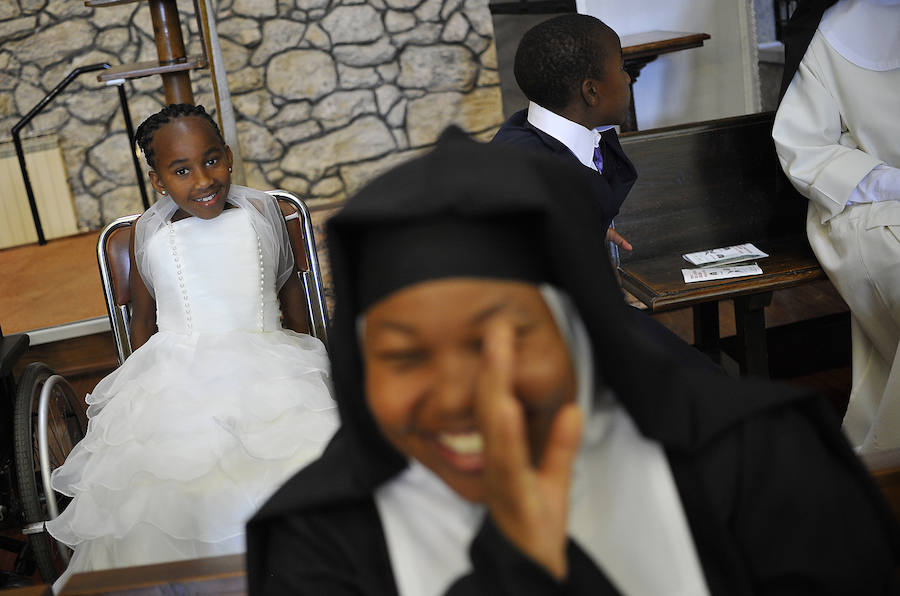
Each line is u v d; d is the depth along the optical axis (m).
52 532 2.03
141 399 2.19
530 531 0.45
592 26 2.28
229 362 2.21
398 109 6.40
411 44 6.30
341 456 0.70
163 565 1.14
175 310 2.36
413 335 0.52
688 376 0.68
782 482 0.63
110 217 6.23
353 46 6.25
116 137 6.13
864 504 0.65
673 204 3.18
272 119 6.31
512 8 5.00
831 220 2.83
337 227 0.54
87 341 4.22
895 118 2.79
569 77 2.26
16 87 6.01
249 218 2.41
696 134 3.15
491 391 0.47
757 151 3.20
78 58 6.05
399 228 0.54
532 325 0.53
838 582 0.63
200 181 2.27
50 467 2.54
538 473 0.47
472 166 0.56
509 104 5.54
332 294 0.56
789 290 4.28
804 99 2.88
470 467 0.54
